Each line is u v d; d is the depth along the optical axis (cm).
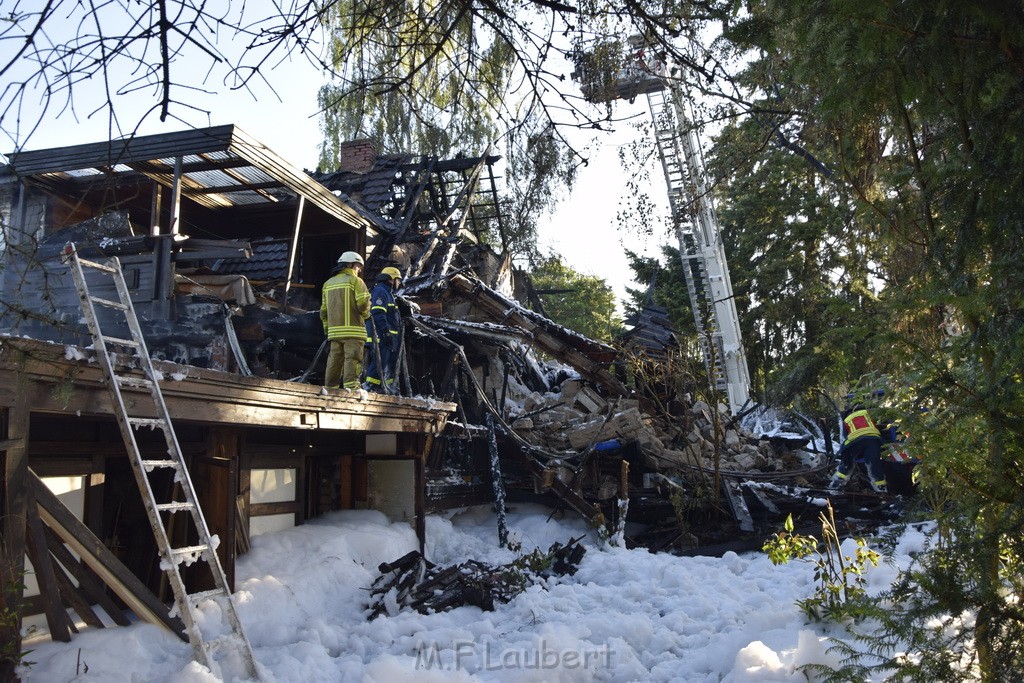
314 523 882
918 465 386
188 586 669
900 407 371
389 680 538
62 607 505
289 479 857
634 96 505
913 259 419
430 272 1499
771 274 2095
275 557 752
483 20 441
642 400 1449
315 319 1048
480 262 1778
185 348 934
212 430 720
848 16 344
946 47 332
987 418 323
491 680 566
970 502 342
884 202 401
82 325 877
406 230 1666
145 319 933
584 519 1172
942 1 324
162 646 547
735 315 2319
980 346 324
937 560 333
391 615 730
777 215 1997
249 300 979
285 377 1057
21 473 471
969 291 321
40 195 909
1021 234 316
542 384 1639
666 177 755
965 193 335
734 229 2388
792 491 1209
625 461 1133
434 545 1002
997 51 331
